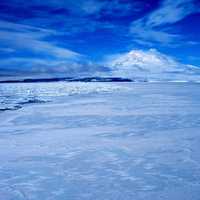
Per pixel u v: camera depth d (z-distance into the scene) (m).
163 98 15.86
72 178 3.27
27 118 8.43
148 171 3.45
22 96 17.66
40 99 15.41
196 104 12.04
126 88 30.28
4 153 4.40
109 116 8.59
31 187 3.02
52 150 4.56
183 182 3.05
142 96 17.62
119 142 5.08
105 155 4.23
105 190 2.88
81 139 5.39
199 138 5.27
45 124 7.32
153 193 2.76
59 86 34.16
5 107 11.48
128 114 8.96
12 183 3.15
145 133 5.90
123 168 3.60
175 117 8.12
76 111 9.95
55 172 3.49
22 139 5.43
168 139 5.25
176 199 2.61
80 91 23.75
